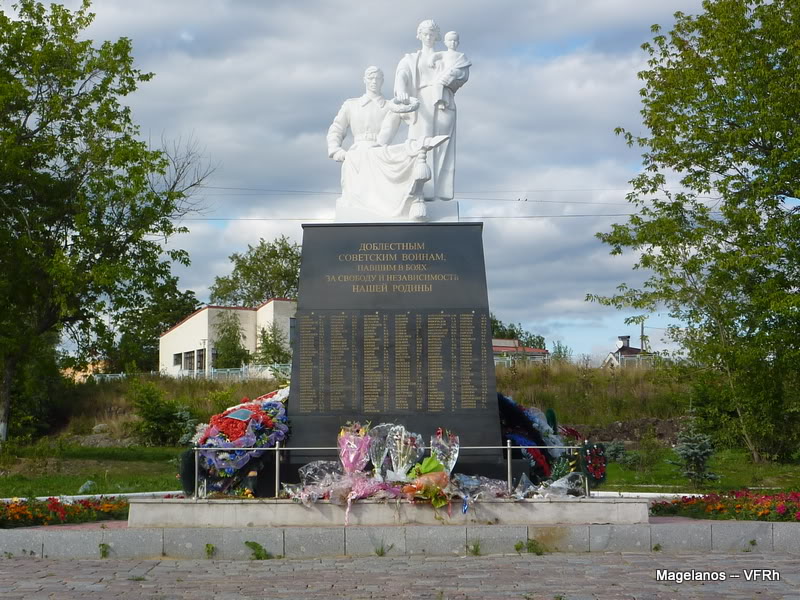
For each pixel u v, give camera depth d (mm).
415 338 13695
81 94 28672
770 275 23219
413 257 13930
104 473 23047
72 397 41969
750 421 25734
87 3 28938
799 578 9492
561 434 14898
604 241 25953
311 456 13227
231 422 12945
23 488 19391
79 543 11109
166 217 29125
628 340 59125
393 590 8984
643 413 34969
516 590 8953
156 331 66250
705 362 26031
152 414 33781
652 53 24875
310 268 13922
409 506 11797
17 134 27141
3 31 27438
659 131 24547
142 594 8906
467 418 13477
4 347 27188
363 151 14781
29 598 8758
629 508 11695
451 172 14898
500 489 12148
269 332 52562
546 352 53938
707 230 24609
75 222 27375
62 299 27078
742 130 22375
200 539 11102
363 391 13578
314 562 10664
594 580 9414
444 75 14906
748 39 22734
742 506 13094
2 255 27141
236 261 71750
